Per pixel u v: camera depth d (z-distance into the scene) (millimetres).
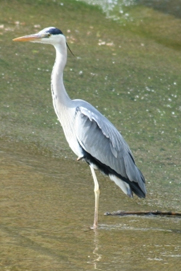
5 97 16438
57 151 13547
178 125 15859
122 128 15219
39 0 25203
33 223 9086
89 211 10047
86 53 20656
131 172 10156
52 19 23422
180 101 17672
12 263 7461
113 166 10156
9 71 18188
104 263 7762
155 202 11078
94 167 10328
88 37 22266
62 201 10344
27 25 22203
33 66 18859
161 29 24031
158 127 15586
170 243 8789
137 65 20266
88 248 8289
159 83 18922
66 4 25344
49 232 8773
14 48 20078
